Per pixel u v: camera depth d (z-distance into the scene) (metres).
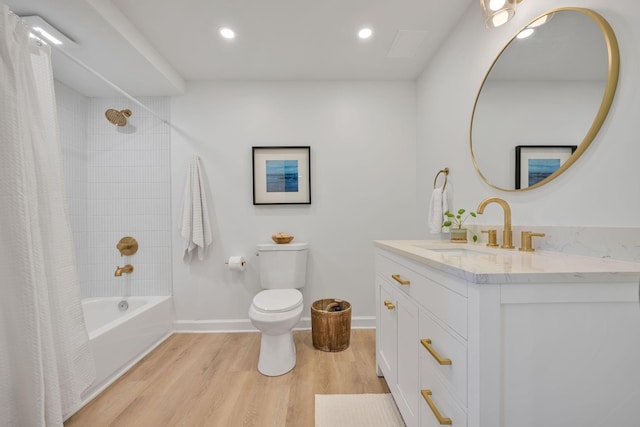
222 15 1.60
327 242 2.36
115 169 2.34
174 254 2.34
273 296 1.81
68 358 1.20
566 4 0.98
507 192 1.28
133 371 1.71
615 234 0.83
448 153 1.81
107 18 1.46
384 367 1.46
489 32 1.39
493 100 1.34
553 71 1.02
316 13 1.59
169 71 2.10
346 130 2.36
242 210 2.35
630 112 0.79
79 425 1.27
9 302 1.01
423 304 0.97
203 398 1.44
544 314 0.66
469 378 0.69
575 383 0.67
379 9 1.56
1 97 1.00
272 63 2.10
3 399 1.00
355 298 2.37
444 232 1.77
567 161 0.96
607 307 0.67
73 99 2.21
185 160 2.34
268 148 2.34
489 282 0.64
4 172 1.00
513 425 0.66
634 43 0.78
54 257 1.17
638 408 0.67
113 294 2.33
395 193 2.38
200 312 2.34
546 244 1.08
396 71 2.23
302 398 1.43
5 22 1.02
